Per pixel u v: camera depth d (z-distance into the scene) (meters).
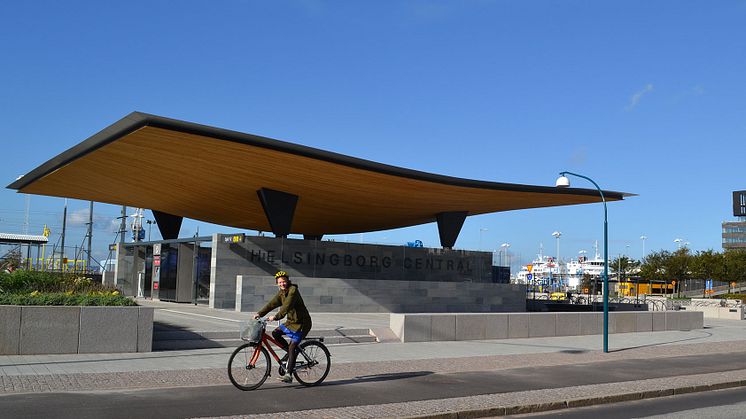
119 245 36.84
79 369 11.03
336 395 9.56
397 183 27.02
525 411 9.29
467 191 28.92
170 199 31.33
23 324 12.45
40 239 43.50
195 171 24.62
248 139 20.48
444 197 30.69
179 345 14.72
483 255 35.44
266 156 22.27
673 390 11.36
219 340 15.41
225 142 20.28
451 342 18.20
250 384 9.82
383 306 29.14
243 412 8.14
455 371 12.53
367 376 11.52
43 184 28.00
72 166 23.53
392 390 10.15
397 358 14.27
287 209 28.81
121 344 13.40
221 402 8.72
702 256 74.12
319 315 25.70
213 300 26.69
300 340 10.13
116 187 28.41
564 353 16.45
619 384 11.61
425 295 30.45
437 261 33.72
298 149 21.95
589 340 20.41
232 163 23.39
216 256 26.94
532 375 12.40
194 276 29.28
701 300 44.56
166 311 23.61
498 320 19.61
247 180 26.39
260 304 25.84
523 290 33.94
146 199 31.88
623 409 9.78
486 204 33.53
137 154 21.75
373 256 31.44
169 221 37.88
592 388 11.03
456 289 31.56
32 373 10.45
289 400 9.05
